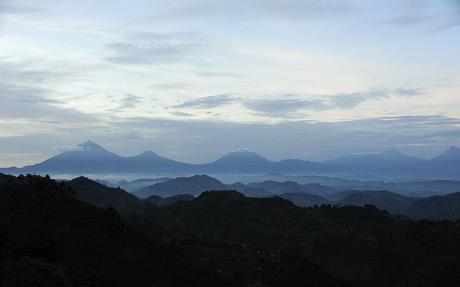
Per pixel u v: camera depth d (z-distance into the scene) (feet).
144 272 101.86
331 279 150.10
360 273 192.13
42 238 97.04
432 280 177.06
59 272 79.56
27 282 74.08
